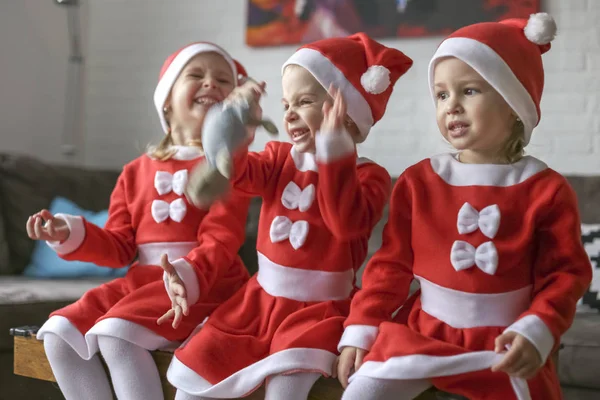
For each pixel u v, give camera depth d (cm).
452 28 285
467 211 118
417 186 124
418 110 291
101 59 360
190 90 165
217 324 132
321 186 123
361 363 115
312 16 309
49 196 268
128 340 134
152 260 156
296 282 133
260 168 140
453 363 107
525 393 106
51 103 353
